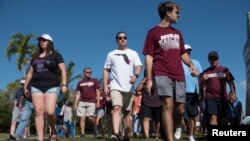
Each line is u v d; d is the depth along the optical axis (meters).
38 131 6.46
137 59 7.30
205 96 7.88
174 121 4.76
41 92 6.49
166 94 4.43
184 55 4.91
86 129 22.27
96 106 11.58
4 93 42.88
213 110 7.75
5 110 37.94
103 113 11.84
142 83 9.54
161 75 4.52
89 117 11.58
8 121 36.66
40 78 6.48
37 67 6.53
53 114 6.54
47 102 6.46
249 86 23.78
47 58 6.55
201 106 8.10
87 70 11.63
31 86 6.52
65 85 6.69
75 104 11.66
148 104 9.52
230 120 8.51
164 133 4.45
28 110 10.15
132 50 7.40
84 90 11.54
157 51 4.65
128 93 7.14
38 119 6.47
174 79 4.55
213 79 7.80
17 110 12.26
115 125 6.90
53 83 6.52
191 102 7.99
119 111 7.02
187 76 8.00
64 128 14.61
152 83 4.57
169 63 4.57
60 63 6.64
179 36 4.77
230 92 7.91
